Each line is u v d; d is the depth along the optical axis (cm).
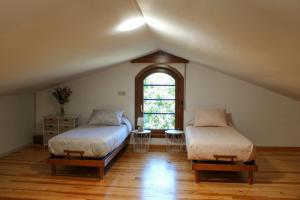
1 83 359
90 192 330
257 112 547
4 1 149
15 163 451
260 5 135
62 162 383
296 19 133
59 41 258
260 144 550
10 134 518
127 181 369
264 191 334
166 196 319
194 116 551
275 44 194
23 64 298
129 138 567
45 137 561
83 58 377
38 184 356
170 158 488
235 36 219
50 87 584
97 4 199
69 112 585
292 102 538
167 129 570
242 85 546
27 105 573
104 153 379
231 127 495
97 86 575
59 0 171
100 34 283
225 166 356
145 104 573
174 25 268
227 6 157
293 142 543
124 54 459
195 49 375
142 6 233
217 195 322
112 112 533
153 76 567
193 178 382
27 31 206
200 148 358
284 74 291
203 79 552
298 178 381
